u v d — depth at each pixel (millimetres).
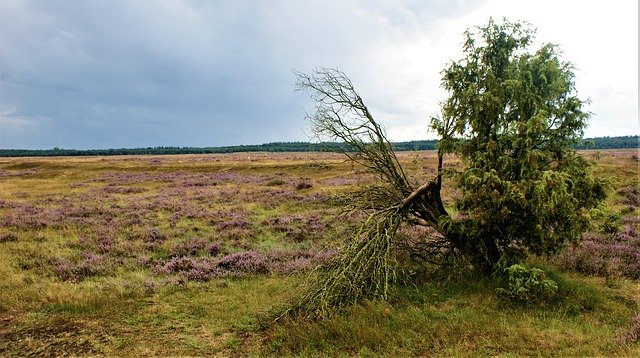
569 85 10227
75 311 9680
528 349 7254
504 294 9578
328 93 11047
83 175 52438
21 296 10562
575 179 9578
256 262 13070
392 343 7629
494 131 10367
